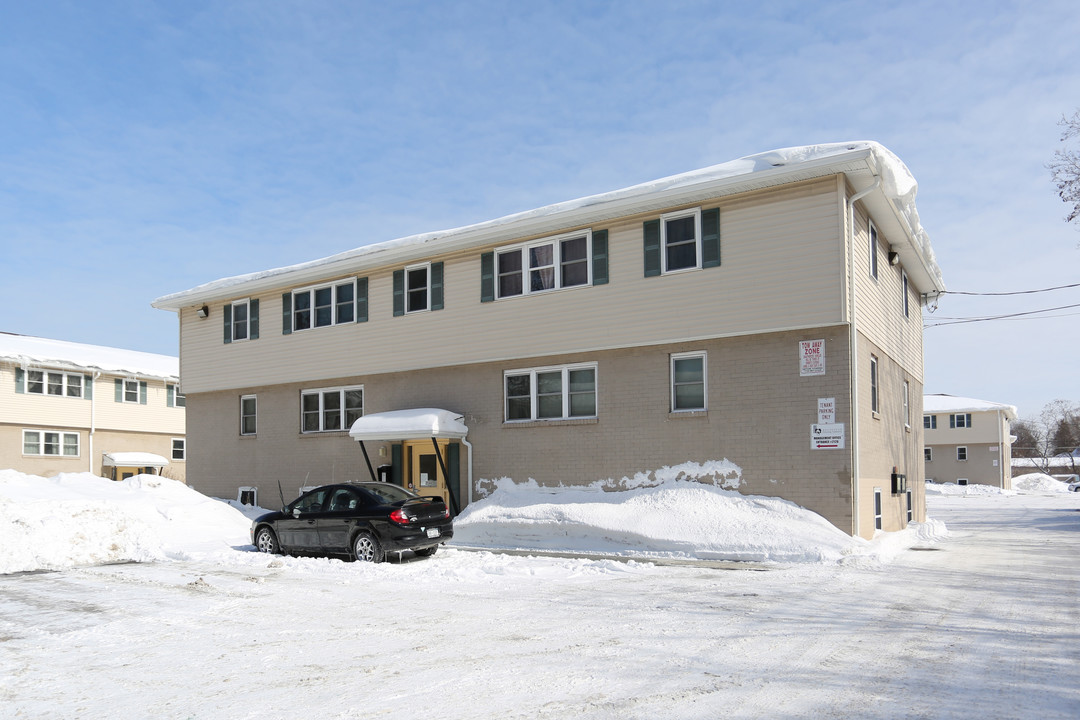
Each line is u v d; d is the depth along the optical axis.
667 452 16.55
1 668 6.89
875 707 5.35
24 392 35.56
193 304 25.73
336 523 14.23
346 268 21.56
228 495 24.31
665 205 16.53
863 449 15.33
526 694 5.77
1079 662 6.52
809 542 13.70
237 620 8.80
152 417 40.94
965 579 11.23
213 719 5.40
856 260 15.40
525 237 18.72
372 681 6.23
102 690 6.18
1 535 13.94
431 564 13.35
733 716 5.19
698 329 16.11
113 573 12.80
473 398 19.47
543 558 14.16
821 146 14.93
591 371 17.97
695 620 8.37
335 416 22.39
